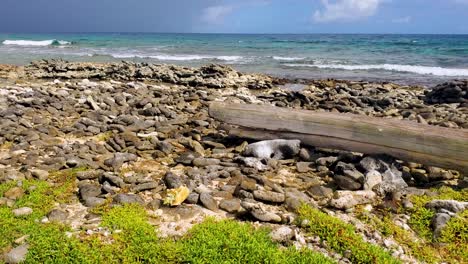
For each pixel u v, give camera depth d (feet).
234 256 17.10
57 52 160.35
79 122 37.47
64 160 27.66
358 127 28.04
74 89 57.77
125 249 17.43
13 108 42.68
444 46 204.74
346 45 219.82
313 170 27.68
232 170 26.84
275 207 22.03
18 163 27.76
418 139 26.08
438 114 47.73
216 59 134.21
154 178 25.75
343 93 63.67
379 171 25.95
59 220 19.89
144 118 40.93
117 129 36.35
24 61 117.60
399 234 19.63
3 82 67.77
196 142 32.14
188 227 19.62
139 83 68.69
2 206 20.92
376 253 17.56
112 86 62.44
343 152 29.66
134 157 29.07
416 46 206.08
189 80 74.38
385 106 54.54
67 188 23.53
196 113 44.91
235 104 33.30
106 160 27.71
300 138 30.32
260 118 31.68
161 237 18.49
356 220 20.65
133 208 20.94
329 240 18.62
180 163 28.45
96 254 17.08
